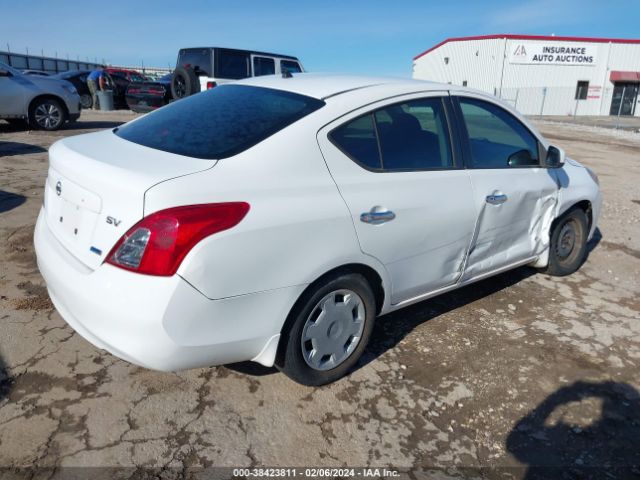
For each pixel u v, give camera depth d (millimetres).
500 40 35594
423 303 3863
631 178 10055
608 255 5246
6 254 4184
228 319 2234
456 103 3303
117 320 2082
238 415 2543
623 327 3688
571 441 2535
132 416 2480
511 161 3602
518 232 3752
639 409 2795
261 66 12359
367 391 2793
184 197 2094
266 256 2268
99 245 2188
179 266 2053
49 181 2811
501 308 3865
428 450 2424
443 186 3053
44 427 2369
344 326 2750
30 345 2961
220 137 2541
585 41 36188
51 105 10992
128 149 2564
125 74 19250
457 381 2936
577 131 22234
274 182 2357
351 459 2334
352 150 2684
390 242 2766
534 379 3000
